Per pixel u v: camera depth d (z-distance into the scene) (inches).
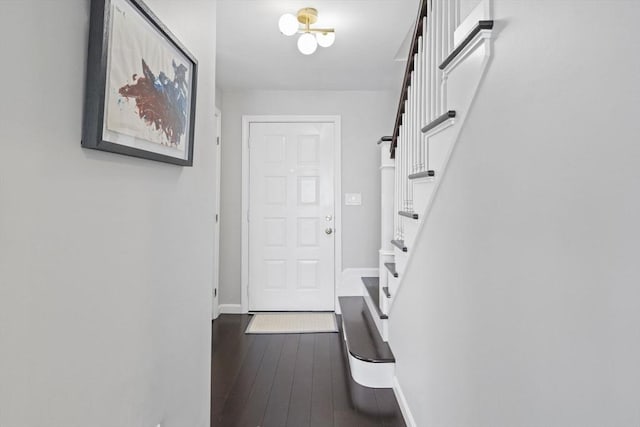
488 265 43.6
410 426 79.3
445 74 58.1
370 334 115.0
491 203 43.0
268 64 135.9
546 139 32.4
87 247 31.7
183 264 53.0
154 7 43.6
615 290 24.6
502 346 40.3
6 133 23.7
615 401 24.7
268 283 166.2
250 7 98.4
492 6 42.6
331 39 107.4
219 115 160.2
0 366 23.4
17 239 24.6
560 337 30.5
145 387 42.2
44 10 26.8
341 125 164.4
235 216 164.4
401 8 98.5
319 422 83.7
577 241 28.4
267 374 106.8
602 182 25.8
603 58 25.7
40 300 26.6
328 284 166.4
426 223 68.7
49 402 27.5
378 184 164.6
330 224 165.6
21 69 24.8
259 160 165.2
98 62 31.5
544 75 32.6
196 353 58.6
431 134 65.0
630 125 23.3
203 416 62.4
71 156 29.7
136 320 40.1
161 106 43.7
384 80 152.2
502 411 40.2
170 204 48.4
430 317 66.2
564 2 29.9
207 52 62.2
